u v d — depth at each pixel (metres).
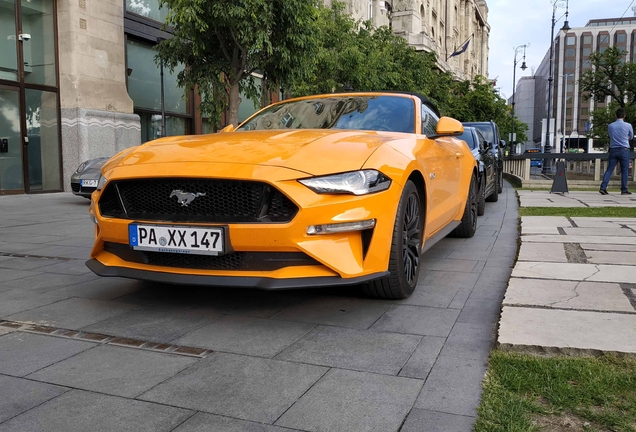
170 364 2.21
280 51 10.48
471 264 4.13
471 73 76.75
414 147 3.30
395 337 2.51
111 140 13.46
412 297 3.20
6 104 11.56
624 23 103.56
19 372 2.13
